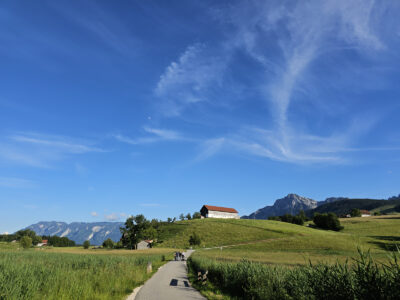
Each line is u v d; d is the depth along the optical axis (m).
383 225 117.31
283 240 85.94
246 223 132.50
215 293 13.93
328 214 126.44
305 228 124.81
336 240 79.25
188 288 15.73
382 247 66.69
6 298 8.55
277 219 177.38
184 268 30.97
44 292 10.38
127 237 100.19
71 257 33.38
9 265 13.38
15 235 166.75
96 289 11.76
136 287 15.50
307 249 69.00
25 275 11.32
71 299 9.94
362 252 7.28
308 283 9.24
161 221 160.88
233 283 14.54
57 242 188.88
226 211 185.00
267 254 58.00
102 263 24.59
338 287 7.50
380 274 6.63
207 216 177.88
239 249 77.31
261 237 100.38
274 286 11.27
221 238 106.00
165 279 20.05
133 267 22.41
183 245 104.00
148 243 106.56
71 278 12.44
